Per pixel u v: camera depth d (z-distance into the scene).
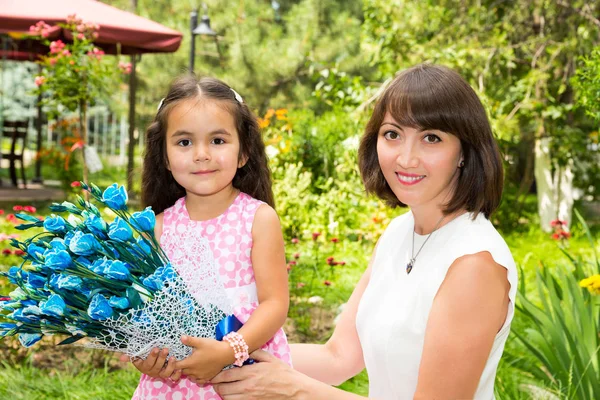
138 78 13.67
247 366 1.91
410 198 1.90
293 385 1.88
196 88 2.14
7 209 10.01
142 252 1.82
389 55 9.09
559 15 9.23
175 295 1.78
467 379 1.75
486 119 1.89
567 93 9.88
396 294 1.94
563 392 3.55
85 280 1.72
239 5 13.72
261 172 2.31
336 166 8.78
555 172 10.41
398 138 1.91
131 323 1.72
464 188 1.91
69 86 7.71
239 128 2.16
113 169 15.00
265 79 13.30
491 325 1.76
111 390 3.75
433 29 9.09
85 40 7.72
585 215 11.85
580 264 4.11
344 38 13.69
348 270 6.52
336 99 9.12
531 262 7.49
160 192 2.34
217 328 1.89
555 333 3.67
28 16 8.54
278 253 2.14
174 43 9.33
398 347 1.89
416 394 1.78
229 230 2.14
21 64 16.27
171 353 1.82
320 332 4.94
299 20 13.88
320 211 7.93
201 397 2.05
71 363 4.17
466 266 1.80
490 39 8.77
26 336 1.81
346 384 3.91
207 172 2.08
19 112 16.11
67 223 1.81
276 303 2.07
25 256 1.83
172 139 2.11
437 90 1.83
